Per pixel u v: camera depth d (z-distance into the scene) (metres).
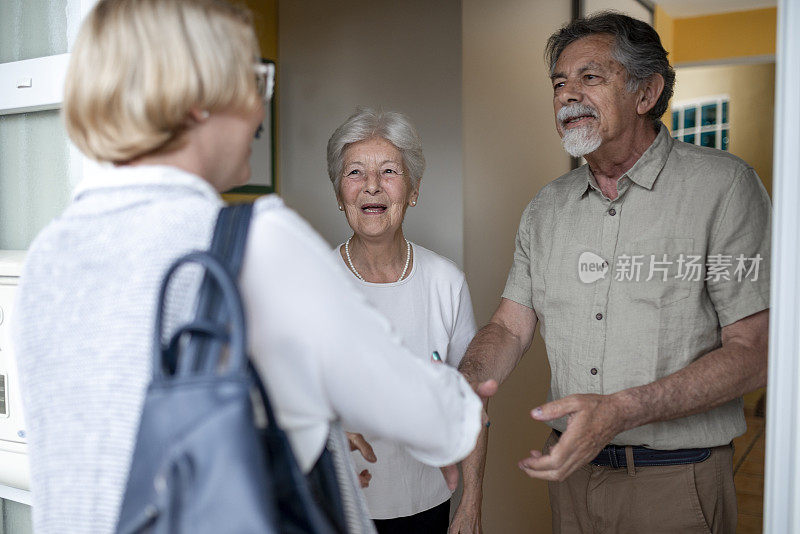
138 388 0.66
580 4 3.67
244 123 0.80
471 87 2.66
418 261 1.92
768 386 0.92
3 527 1.44
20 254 1.39
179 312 0.67
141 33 0.71
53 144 1.42
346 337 0.72
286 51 2.99
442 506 1.87
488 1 2.77
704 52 6.00
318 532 0.71
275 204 0.75
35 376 0.72
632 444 1.74
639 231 1.73
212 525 0.61
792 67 0.88
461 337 1.96
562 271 1.84
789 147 0.89
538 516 3.38
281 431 0.71
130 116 0.71
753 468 4.29
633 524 1.78
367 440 1.74
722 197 1.66
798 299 0.89
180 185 0.73
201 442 0.62
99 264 0.71
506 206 3.00
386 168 1.81
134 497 0.64
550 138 3.47
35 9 1.38
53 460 0.70
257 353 0.71
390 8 2.72
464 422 0.86
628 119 1.71
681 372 1.54
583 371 1.79
